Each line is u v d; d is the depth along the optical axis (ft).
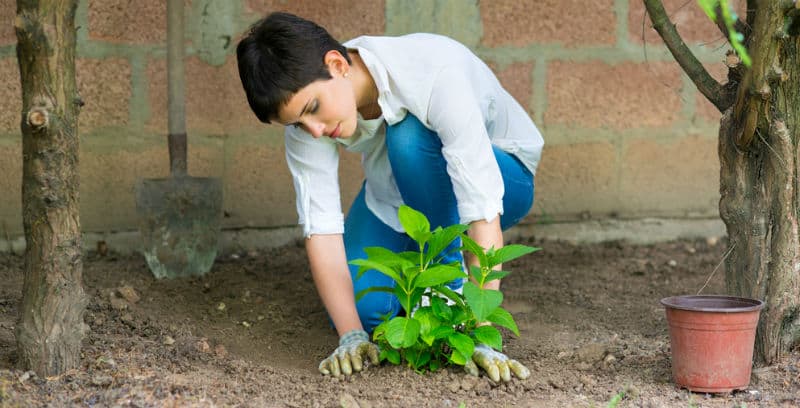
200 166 11.49
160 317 9.14
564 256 12.10
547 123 12.41
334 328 9.21
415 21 11.79
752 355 7.09
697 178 13.04
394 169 8.27
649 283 10.91
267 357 8.36
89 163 11.18
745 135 7.27
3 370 7.09
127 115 11.23
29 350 7.07
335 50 7.20
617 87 12.53
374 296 8.61
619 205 12.86
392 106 7.65
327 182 8.07
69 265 7.16
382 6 11.66
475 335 7.13
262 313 9.60
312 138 7.86
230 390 7.09
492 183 7.35
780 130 7.18
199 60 11.27
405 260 7.11
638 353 8.12
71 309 7.20
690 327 6.93
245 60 6.98
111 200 11.34
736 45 4.49
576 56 12.32
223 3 11.23
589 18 12.26
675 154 12.91
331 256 8.07
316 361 8.27
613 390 7.19
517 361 7.88
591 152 12.62
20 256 11.04
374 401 6.88
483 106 7.95
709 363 6.94
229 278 10.65
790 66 7.13
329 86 7.05
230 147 11.59
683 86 12.72
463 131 7.27
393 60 7.55
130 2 11.02
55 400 6.66
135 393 6.78
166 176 11.50
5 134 10.90
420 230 7.09
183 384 7.02
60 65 6.84
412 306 7.26
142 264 11.05
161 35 11.22
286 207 11.97
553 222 12.73
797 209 7.43
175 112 10.52
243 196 11.75
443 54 7.55
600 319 9.53
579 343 8.68
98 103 11.09
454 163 7.30
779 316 7.45
